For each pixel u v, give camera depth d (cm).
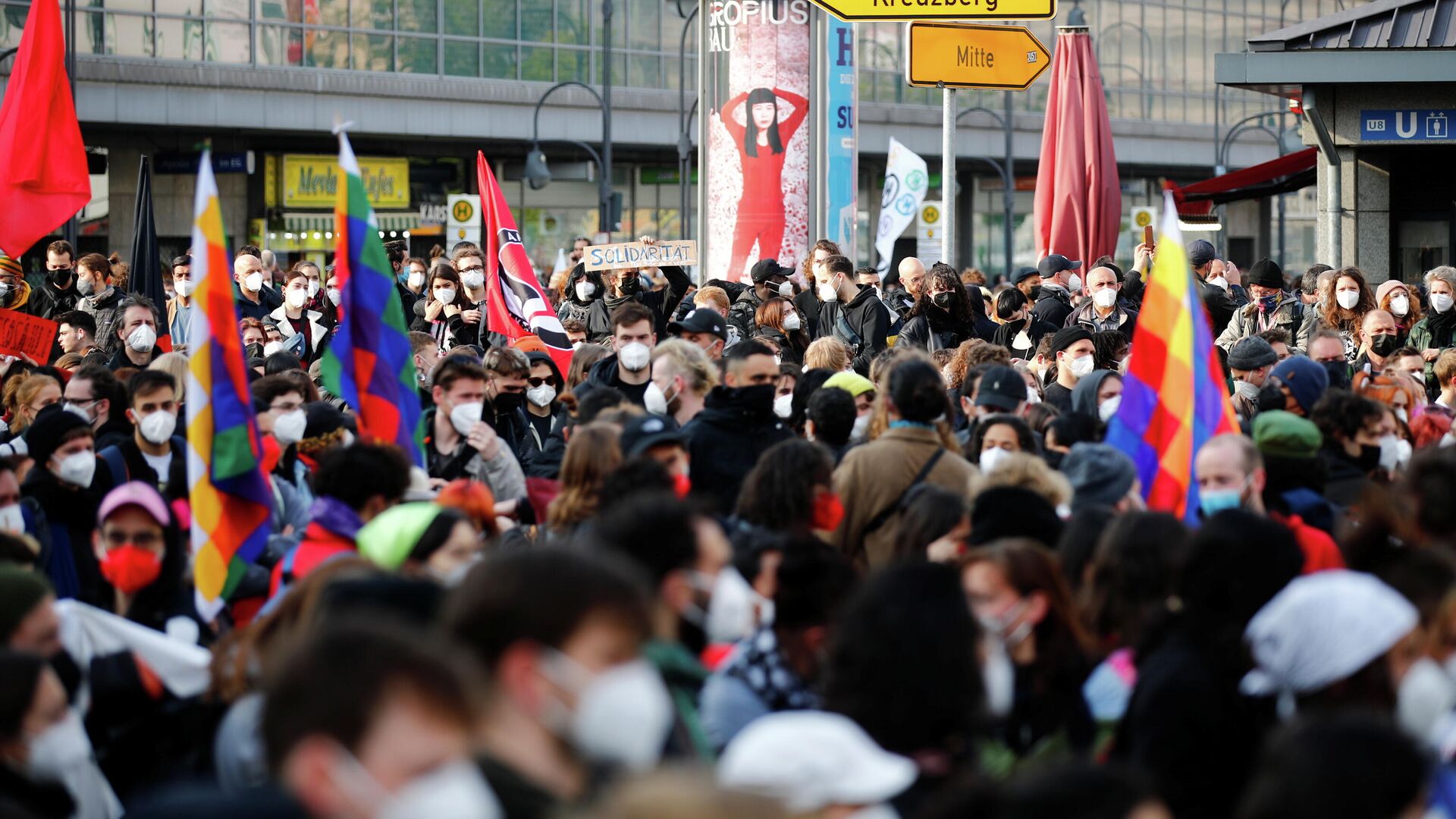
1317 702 1455
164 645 1867
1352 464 2594
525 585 1139
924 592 1365
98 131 12269
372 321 2545
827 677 1382
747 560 1752
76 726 1499
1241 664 1498
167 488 2506
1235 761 1473
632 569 1307
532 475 2923
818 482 2109
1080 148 6109
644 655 1227
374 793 907
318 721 908
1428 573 1702
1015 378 2798
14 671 1452
